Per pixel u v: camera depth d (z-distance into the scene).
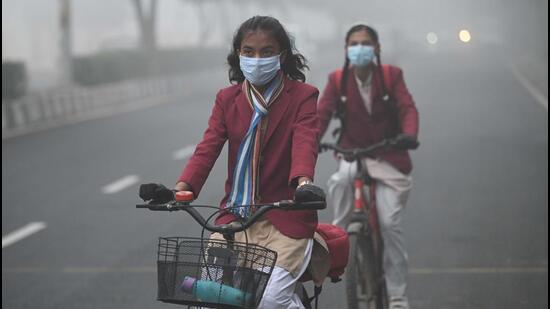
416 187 32.47
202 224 10.16
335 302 17.39
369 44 16.11
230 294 9.38
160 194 10.29
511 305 17.98
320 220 25.69
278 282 10.23
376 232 16.47
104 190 33.34
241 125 10.77
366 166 16.25
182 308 18.19
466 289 19.17
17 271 21.73
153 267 21.69
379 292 16.33
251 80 10.73
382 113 16.50
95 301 18.80
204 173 10.77
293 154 10.43
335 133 17.08
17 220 28.30
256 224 10.77
